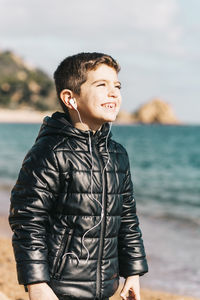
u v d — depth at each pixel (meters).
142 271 2.59
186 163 27.98
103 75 2.42
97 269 2.37
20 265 2.26
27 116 137.12
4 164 25.20
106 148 2.52
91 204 2.37
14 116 136.38
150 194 15.04
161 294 5.48
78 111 2.48
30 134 68.69
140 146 45.66
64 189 2.36
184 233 8.68
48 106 141.75
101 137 2.50
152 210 11.57
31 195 2.33
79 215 2.35
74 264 2.32
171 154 35.53
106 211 2.42
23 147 41.34
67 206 2.35
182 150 40.31
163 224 9.61
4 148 39.56
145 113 189.50
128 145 46.88
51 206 2.37
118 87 2.53
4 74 164.50
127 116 191.50
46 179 2.34
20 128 93.31
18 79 142.12
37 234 2.30
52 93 142.88
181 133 87.25
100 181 2.42
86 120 2.49
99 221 2.38
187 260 6.81
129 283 2.56
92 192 2.38
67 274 2.30
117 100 2.47
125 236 2.62
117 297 5.27
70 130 2.41
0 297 4.23
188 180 19.61
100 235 2.39
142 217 10.52
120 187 2.53
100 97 2.41
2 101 141.25
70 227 2.34
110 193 2.45
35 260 2.25
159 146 45.97
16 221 2.34
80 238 2.34
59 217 2.36
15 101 142.62
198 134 81.75
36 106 142.88
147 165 26.62
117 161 2.55
